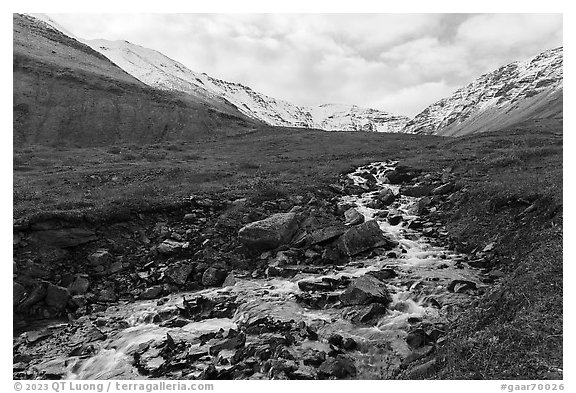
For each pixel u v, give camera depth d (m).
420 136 78.06
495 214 22.53
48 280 18.84
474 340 10.95
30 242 19.91
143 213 24.52
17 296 17.28
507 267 18.23
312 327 14.29
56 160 51.19
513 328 10.56
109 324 16.66
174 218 24.98
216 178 36.06
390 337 13.41
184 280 19.78
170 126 97.25
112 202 24.45
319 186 31.61
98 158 53.91
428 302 15.46
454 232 23.05
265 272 20.30
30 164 47.84
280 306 16.25
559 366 8.97
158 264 21.09
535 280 12.95
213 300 17.28
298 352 12.70
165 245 22.00
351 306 15.48
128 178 35.75
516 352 9.80
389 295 16.23
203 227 24.22
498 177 28.38
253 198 27.75
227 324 15.65
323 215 26.00
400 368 11.86
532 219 20.33
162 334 15.41
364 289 15.90
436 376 10.09
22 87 93.94
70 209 22.88
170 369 12.77
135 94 111.12
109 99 101.56
